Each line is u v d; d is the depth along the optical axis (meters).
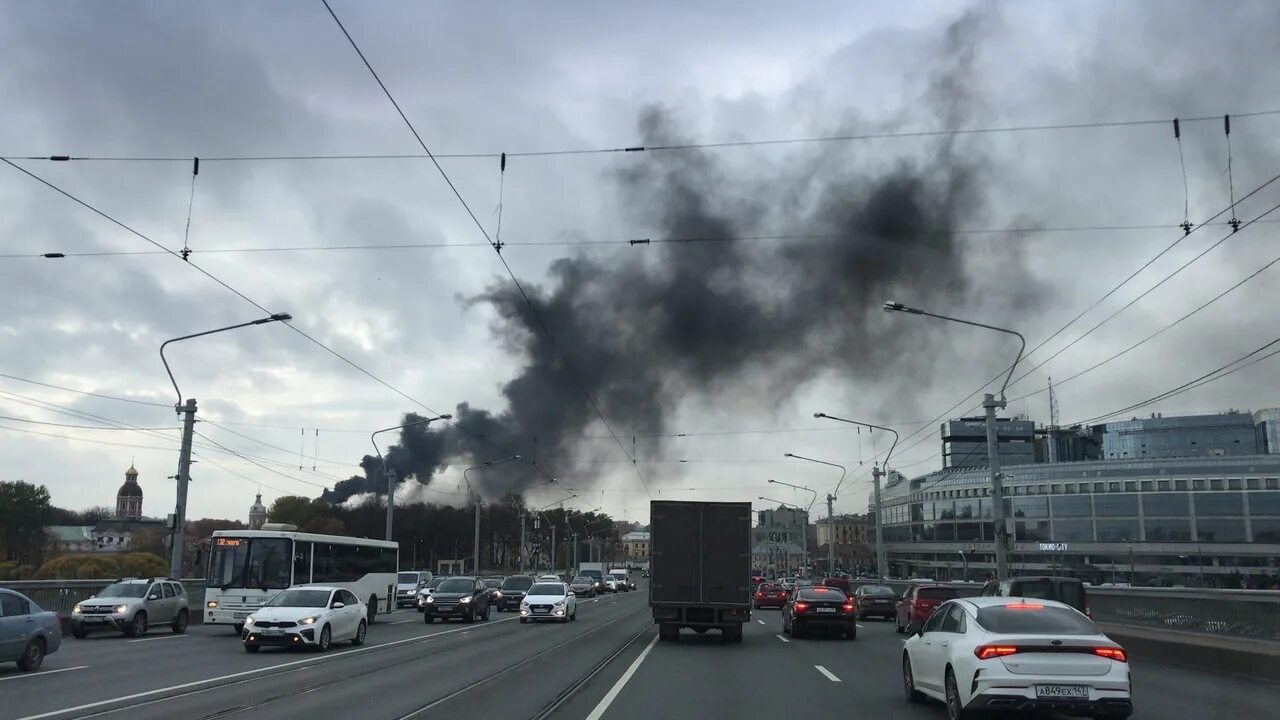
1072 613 12.05
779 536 125.19
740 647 25.03
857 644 26.25
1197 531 91.44
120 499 154.38
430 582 54.22
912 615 29.39
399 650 24.11
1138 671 19.20
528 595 37.81
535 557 118.06
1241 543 89.94
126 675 17.73
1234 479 91.06
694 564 26.31
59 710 13.12
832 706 13.80
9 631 17.66
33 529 91.25
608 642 26.66
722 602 26.16
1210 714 13.00
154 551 115.50
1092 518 95.62
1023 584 23.00
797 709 13.48
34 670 18.39
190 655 22.23
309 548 33.19
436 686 16.19
